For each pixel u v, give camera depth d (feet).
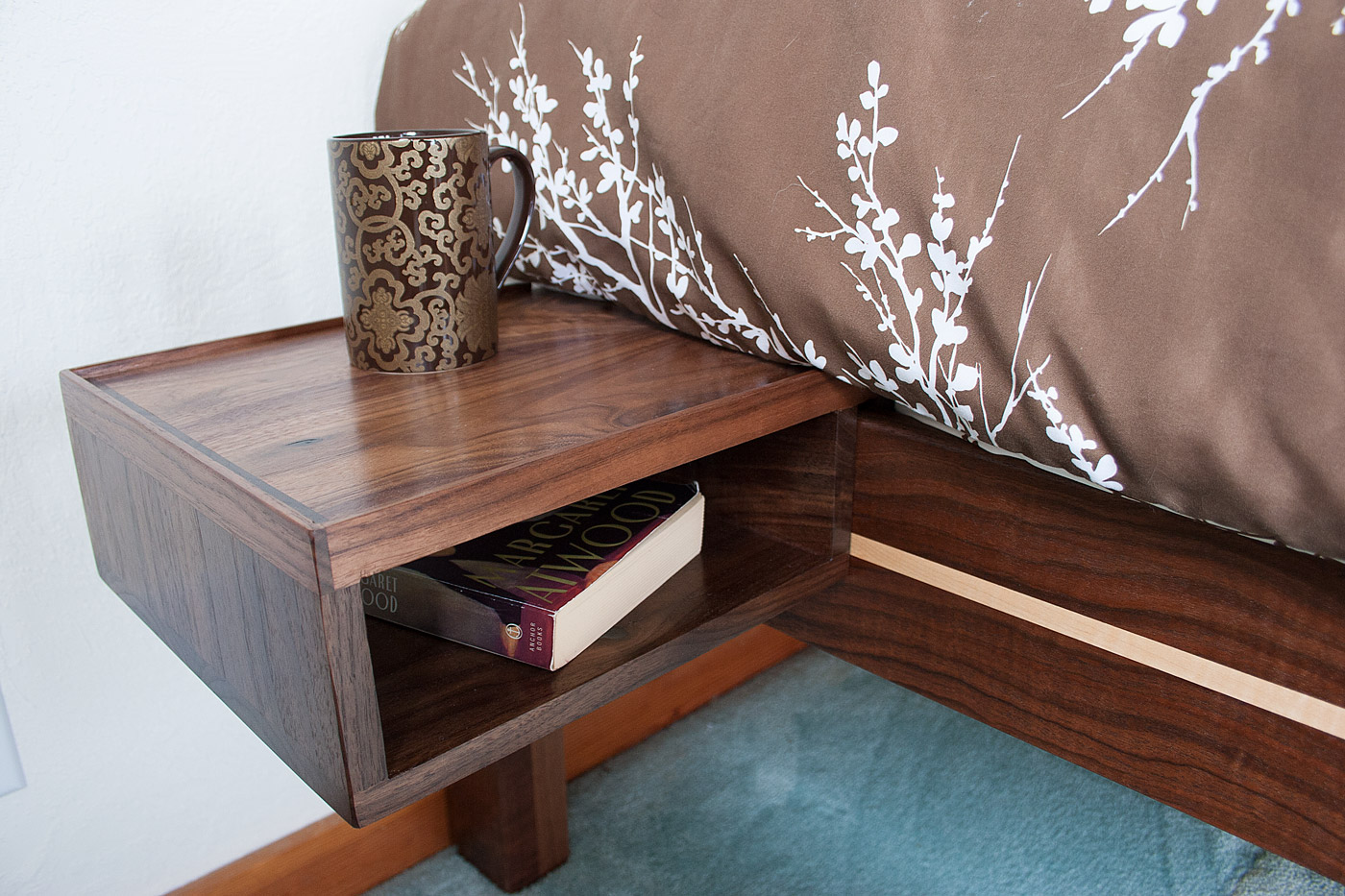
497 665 1.71
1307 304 1.27
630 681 1.73
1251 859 3.14
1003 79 1.51
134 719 2.65
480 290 1.92
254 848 2.94
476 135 1.85
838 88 1.69
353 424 1.62
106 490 1.86
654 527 1.97
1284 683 1.55
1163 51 1.37
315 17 2.63
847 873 3.08
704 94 1.87
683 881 3.05
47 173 2.28
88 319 2.41
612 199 2.10
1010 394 1.59
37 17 2.20
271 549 1.32
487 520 1.40
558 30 2.17
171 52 2.40
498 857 3.03
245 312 2.69
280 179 2.67
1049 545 1.79
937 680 2.06
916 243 1.63
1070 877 3.06
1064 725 1.86
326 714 1.34
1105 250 1.44
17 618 2.41
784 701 4.00
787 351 1.91
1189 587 1.62
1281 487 1.35
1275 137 1.28
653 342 2.12
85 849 2.64
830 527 2.09
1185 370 1.38
